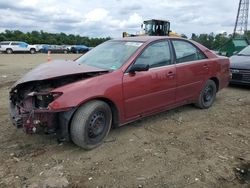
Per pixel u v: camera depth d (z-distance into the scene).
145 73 4.77
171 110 6.18
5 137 4.64
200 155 4.13
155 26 23.33
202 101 6.17
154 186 3.37
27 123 3.84
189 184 3.42
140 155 4.11
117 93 4.36
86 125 4.05
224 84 6.71
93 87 4.11
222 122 5.54
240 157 4.10
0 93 7.82
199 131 5.05
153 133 4.90
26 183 3.40
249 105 6.79
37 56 32.75
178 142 4.56
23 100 4.15
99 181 3.46
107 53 5.11
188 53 5.74
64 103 3.83
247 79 8.20
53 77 3.96
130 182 3.45
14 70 14.74
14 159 3.94
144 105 4.84
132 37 5.54
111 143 4.47
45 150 4.21
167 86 5.17
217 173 3.67
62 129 4.00
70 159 3.97
